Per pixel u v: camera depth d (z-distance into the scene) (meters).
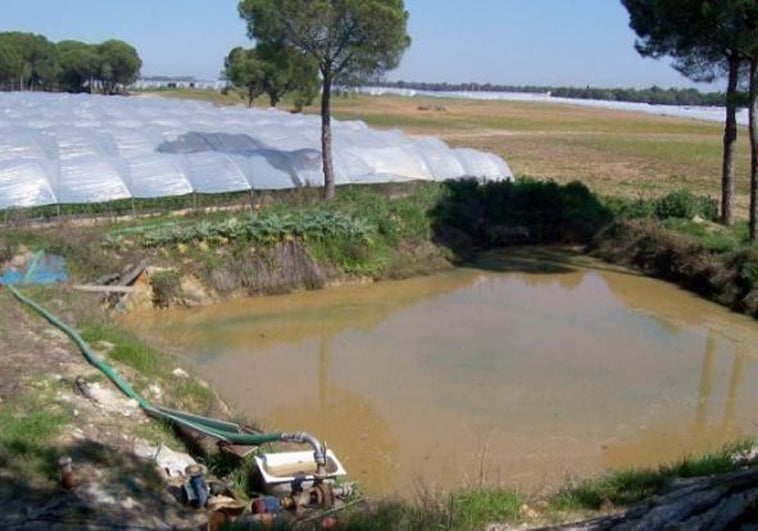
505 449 12.52
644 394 15.01
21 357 11.95
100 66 112.88
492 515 8.93
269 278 21.27
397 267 23.52
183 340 17.47
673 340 18.36
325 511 8.88
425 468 11.77
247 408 13.84
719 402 14.72
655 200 29.72
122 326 15.86
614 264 25.81
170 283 19.77
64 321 14.13
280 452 10.79
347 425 13.31
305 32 24.14
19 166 22.70
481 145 61.47
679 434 13.25
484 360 16.67
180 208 24.41
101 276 19.06
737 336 18.77
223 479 9.94
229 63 72.31
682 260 23.59
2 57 97.19
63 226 20.19
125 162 24.91
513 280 23.66
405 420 13.59
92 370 11.94
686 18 24.12
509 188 29.48
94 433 9.90
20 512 7.94
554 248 28.06
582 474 11.48
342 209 24.20
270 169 26.72
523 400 14.57
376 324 19.11
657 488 9.42
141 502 8.66
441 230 26.02
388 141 33.34
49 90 114.75
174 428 10.85
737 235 25.25
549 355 17.08
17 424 9.54
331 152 27.17
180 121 35.97
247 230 21.58
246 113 41.47
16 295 15.23
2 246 18.62
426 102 144.75
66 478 8.47
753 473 4.94
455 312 20.28
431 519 8.59
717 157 56.03
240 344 17.42
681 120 113.44
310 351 17.09
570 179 41.72
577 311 20.59
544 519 8.74
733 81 25.94
